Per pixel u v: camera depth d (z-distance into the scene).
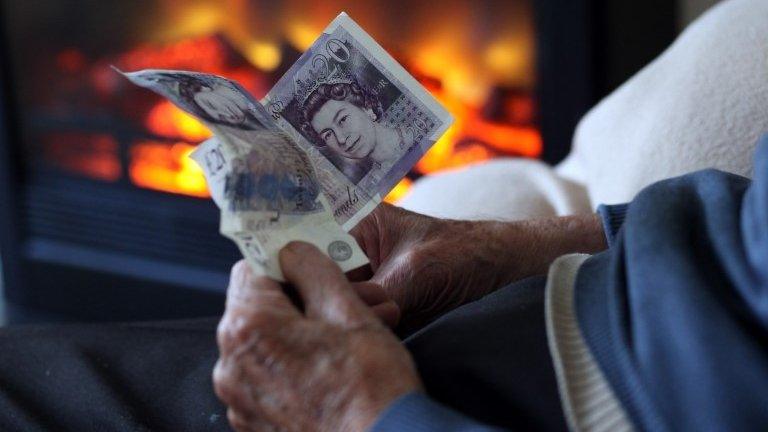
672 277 0.61
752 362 0.57
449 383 0.69
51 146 2.45
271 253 0.70
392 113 0.86
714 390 0.57
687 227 0.65
